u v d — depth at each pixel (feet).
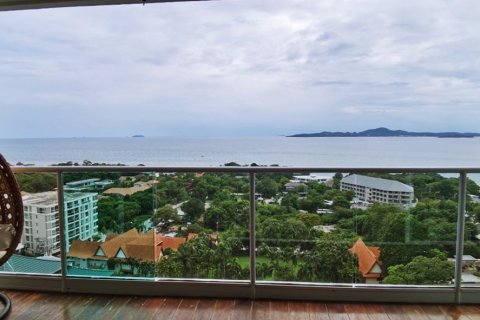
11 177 8.18
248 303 8.54
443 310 8.12
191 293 8.95
